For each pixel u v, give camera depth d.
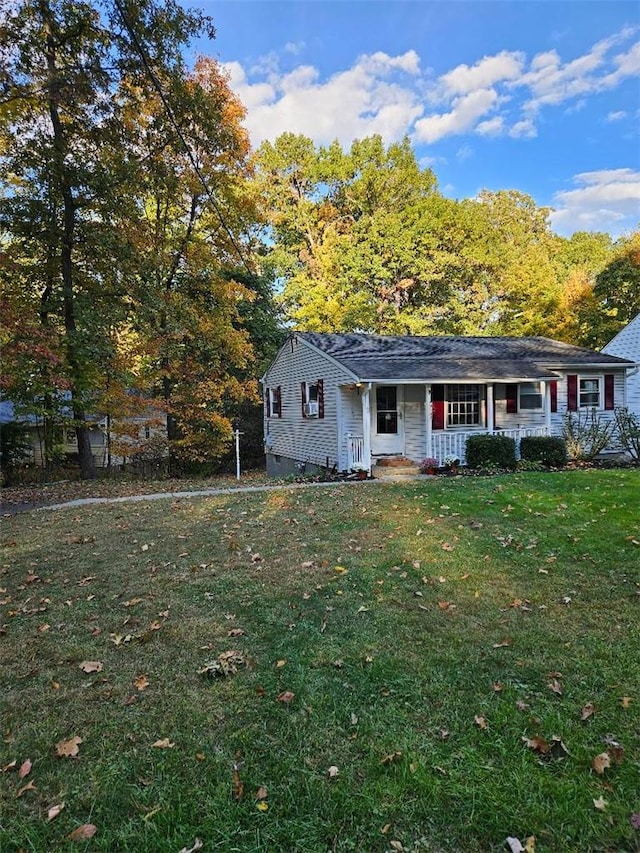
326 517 7.04
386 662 3.16
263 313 20.83
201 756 2.38
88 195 12.16
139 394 15.30
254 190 21.91
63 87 10.26
